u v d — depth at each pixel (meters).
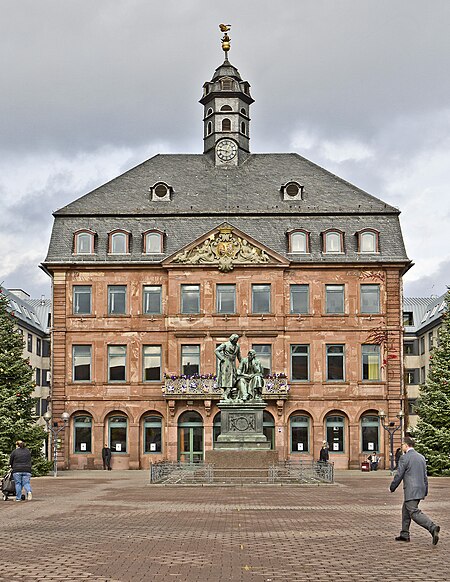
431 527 18.95
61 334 67.19
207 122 76.12
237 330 66.62
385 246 68.31
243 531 21.89
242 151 74.88
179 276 67.19
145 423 66.81
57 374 66.81
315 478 43.25
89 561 17.11
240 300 66.94
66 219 69.50
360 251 68.06
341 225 69.06
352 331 66.94
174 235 68.81
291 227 68.94
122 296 67.69
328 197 70.81
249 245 67.31
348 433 66.25
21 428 53.03
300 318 66.94
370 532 21.52
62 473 60.12
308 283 67.38
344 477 52.75
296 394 66.31
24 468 32.47
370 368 67.00
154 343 67.00
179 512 27.06
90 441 66.50
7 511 27.62
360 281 67.44
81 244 68.31
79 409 66.38
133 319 67.19
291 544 19.42
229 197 71.06
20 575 15.48
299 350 67.06
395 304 67.31
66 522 24.14
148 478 51.84
